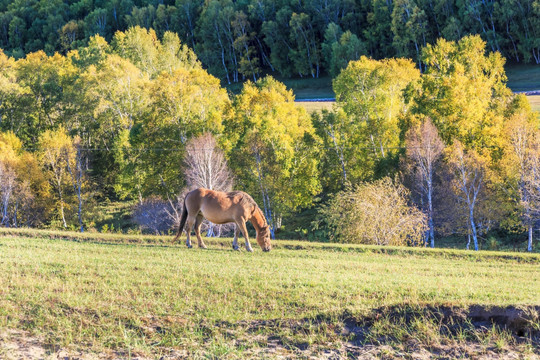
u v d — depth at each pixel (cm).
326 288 1460
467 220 4744
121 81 7588
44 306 1190
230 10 14925
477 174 4678
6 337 1002
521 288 1588
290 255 2180
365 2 14675
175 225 5216
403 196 4200
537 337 998
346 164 6191
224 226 4975
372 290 1451
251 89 6391
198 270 1664
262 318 1177
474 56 5881
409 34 12519
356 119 6619
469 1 12275
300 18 13838
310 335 1045
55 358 922
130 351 966
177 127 6100
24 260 1725
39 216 6103
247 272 1669
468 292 1444
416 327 1057
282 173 5612
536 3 11262
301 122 6606
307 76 14062
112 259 1836
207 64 14725
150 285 1443
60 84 8688
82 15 18850
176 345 1012
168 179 5966
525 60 11494
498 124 5047
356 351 977
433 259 2358
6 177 5762
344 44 12562
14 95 8075
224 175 5162
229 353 960
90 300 1256
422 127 4928
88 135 8019
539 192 4328
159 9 16312
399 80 6819
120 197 7094
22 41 17912
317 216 5747
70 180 6175
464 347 973
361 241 3897
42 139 6331
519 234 4941
